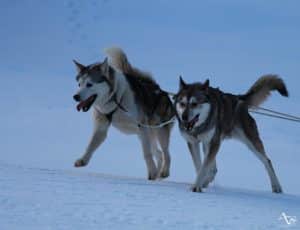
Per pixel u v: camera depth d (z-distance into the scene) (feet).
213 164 51.85
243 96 53.88
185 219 31.30
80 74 49.90
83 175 49.37
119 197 37.17
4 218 27.43
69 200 34.04
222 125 48.32
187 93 45.98
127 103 51.26
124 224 28.43
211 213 34.19
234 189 51.85
